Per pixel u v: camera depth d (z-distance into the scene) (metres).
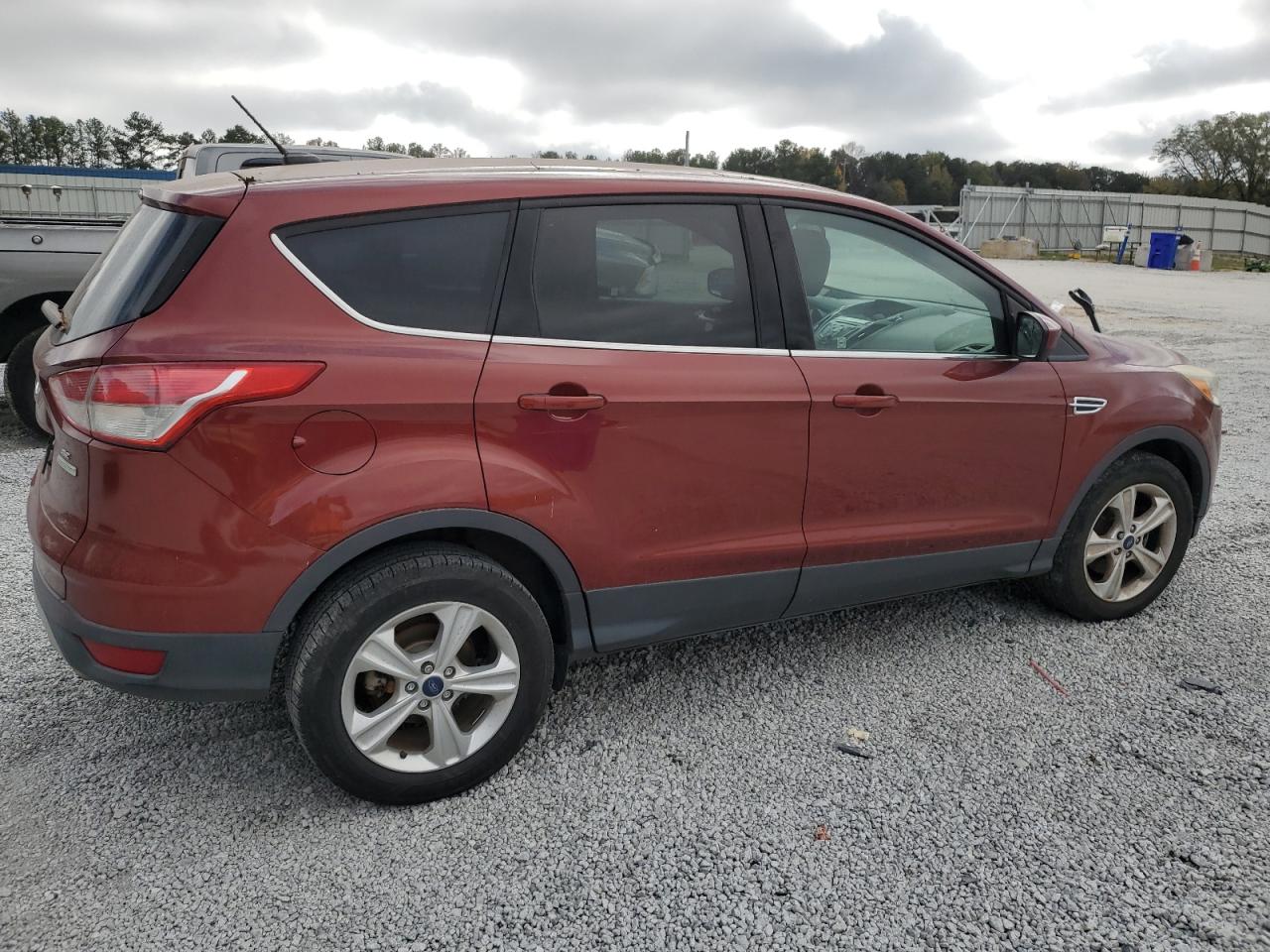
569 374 2.66
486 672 2.69
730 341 2.94
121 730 3.07
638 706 3.26
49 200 26.44
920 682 3.43
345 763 2.55
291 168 2.79
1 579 4.21
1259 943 2.22
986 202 35.81
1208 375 4.05
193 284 2.38
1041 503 3.58
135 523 2.31
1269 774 2.88
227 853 2.50
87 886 2.37
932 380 3.25
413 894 2.36
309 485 2.39
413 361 2.49
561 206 2.74
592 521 2.75
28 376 6.10
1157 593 3.99
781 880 2.42
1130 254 34.34
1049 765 2.92
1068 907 2.33
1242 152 66.88
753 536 3.03
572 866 2.47
